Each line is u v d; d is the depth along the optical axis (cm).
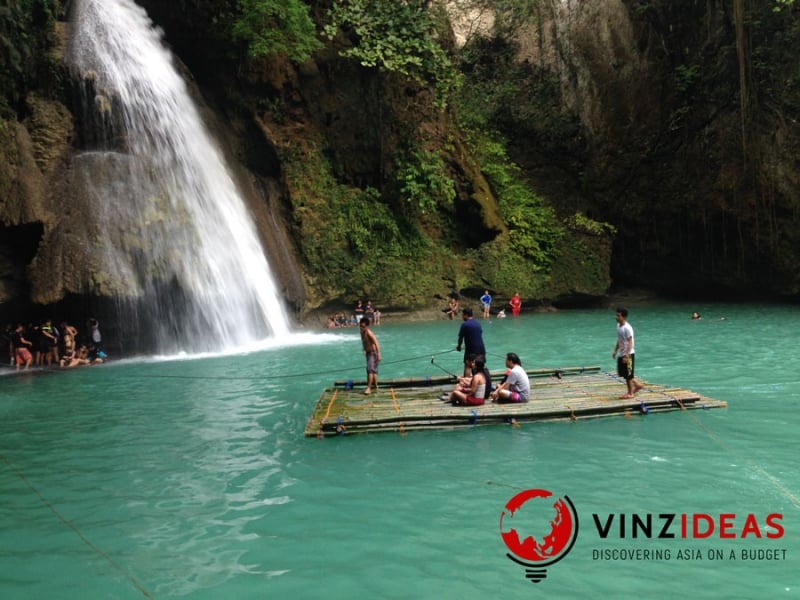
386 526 573
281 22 2477
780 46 2872
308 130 2678
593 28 3425
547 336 2067
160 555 527
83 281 1633
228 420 991
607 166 3394
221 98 2497
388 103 2828
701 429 870
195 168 2095
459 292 2928
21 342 1591
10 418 1030
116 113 1928
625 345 1013
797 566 482
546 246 3192
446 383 1205
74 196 1733
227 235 2067
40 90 1864
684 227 3244
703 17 3073
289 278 2427
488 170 3250
